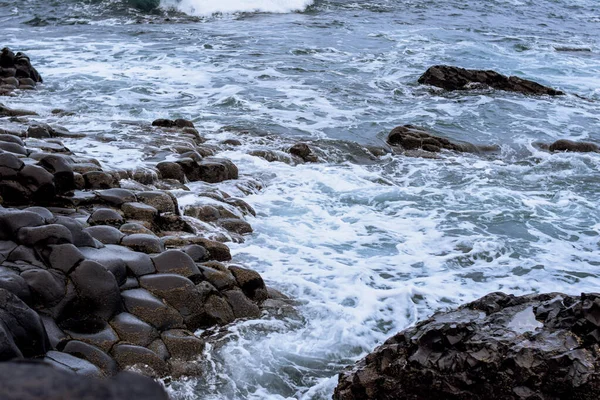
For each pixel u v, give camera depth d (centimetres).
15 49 2025
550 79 1978
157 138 1217
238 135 1347
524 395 484
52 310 597
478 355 504
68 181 832
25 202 785
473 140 1425
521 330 519
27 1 2689
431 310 756
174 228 848
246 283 734
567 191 1141
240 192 1048
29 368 83
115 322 621
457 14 2862
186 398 587
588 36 2636
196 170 1067
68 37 2222
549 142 1417
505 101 1708
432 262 870
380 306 753
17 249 627
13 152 851
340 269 830
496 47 2328
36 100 1506
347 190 1106
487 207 1060
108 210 788
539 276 846
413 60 2077
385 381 538
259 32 2367
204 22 2544
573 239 961
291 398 602
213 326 683
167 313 648
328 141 1332
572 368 479
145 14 2628
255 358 645
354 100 1664
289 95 1666
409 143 1355
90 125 1299
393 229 970
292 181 1131
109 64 1880
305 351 666
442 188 1143
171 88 1678
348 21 2609
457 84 1795
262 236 914
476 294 796
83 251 669
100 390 82
